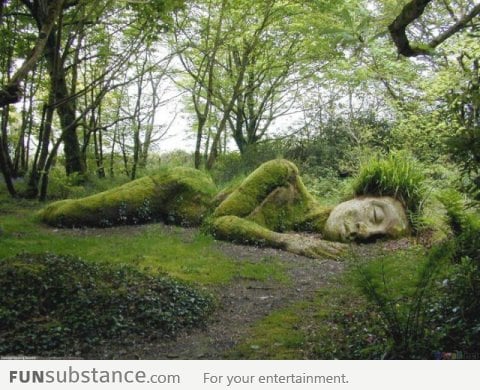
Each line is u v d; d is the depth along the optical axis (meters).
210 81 16.28
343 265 8.16
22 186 15.20
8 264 5.91
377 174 10.11
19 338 4.63
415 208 9.79
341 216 9.58
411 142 13.02
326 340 4.80
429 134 12.44
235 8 15.22
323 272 7.79
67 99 13.55
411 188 9.84
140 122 16.78
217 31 15.80
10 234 9.41
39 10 12.15
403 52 4.16
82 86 19.08
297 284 7.16
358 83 15.59
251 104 20.44
